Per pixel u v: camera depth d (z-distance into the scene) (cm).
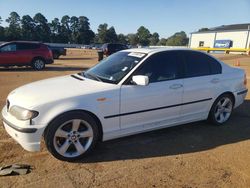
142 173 379
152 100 464
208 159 423
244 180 365
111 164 403
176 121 509
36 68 1598
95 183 352
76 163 405
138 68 460
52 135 388
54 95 401
